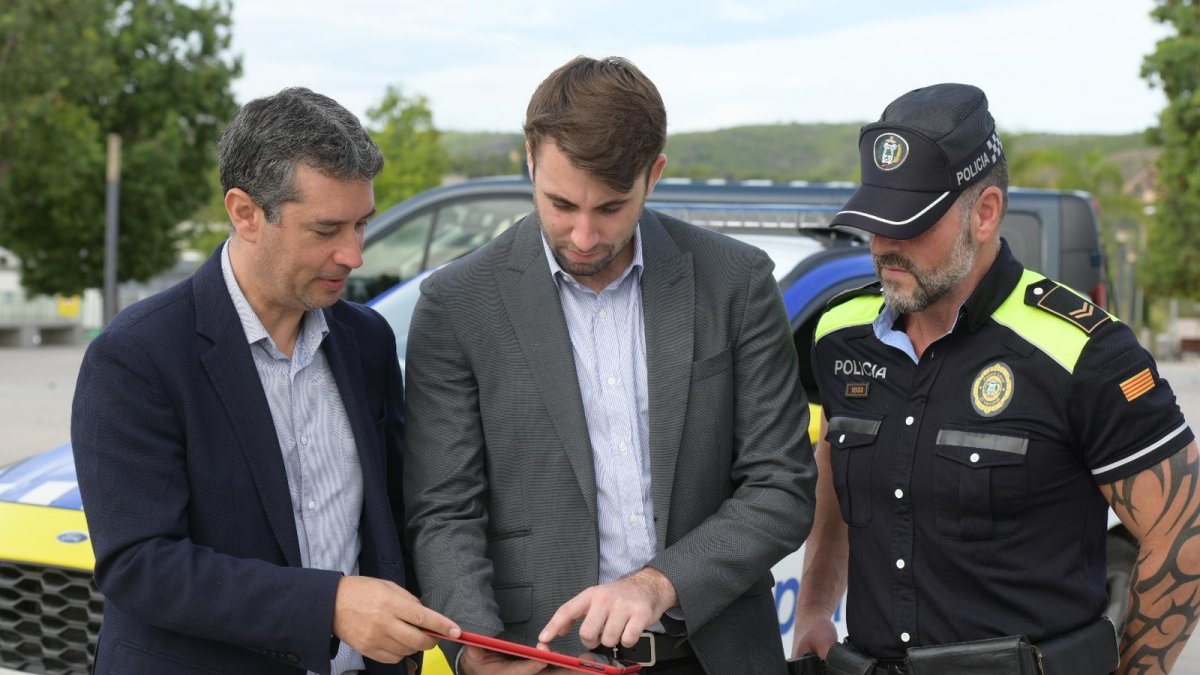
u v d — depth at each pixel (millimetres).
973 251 1932
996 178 1940
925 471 1983
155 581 1689
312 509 1883
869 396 2086
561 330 1998
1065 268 6652
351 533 1922
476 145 121062
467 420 2020
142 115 29578
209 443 1784
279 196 1710
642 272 2033
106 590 1724
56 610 2715
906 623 2020
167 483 1737
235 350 1815
